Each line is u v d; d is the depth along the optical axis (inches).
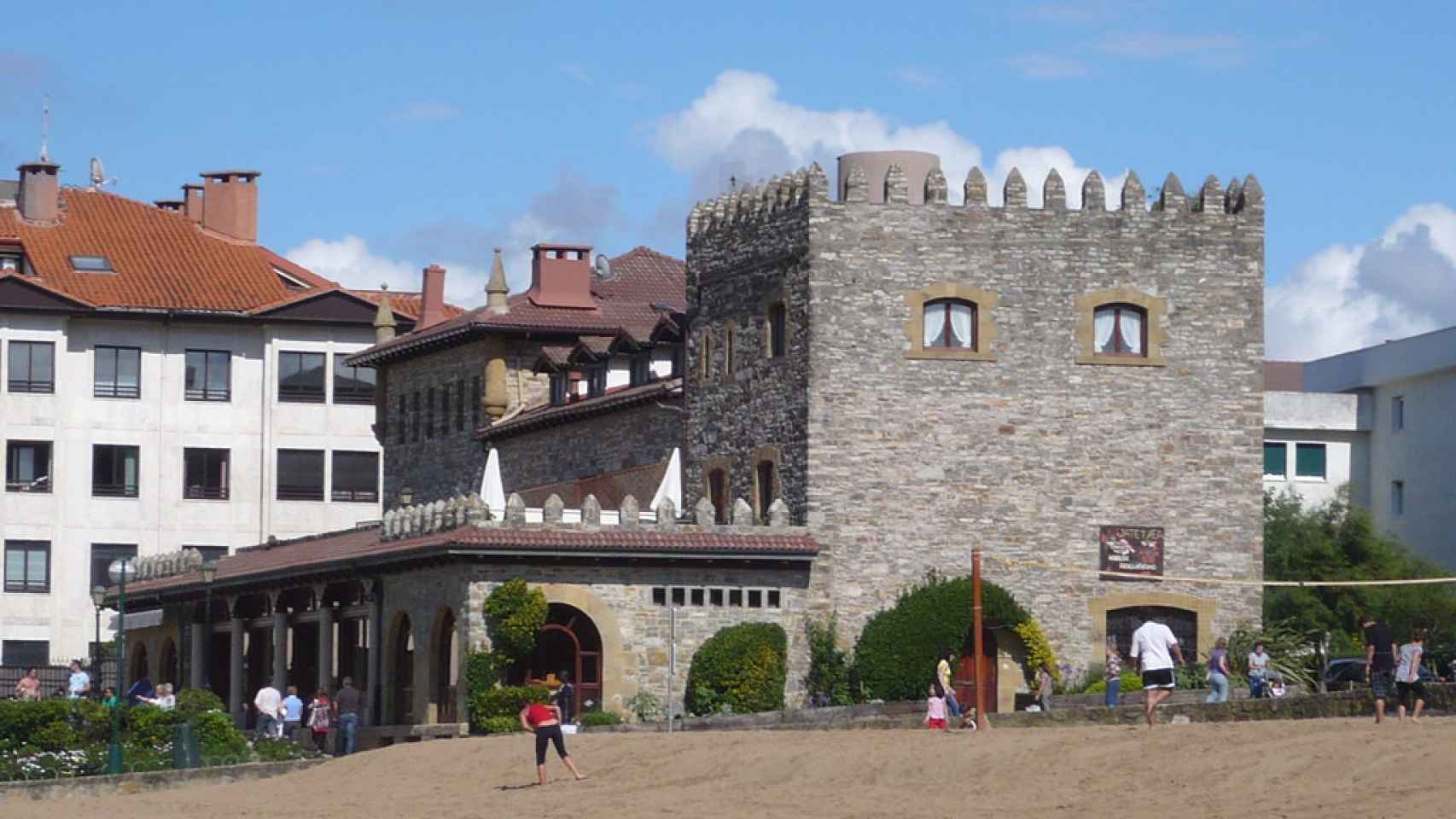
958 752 2032.5
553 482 3560.5
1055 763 1940.2
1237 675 2915.8
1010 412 2955.2
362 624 3324.3
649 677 2856.8
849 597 2908.5
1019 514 2945.4
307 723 3260.3
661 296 3978.8
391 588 3056.1
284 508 4660.4
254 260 4827.8
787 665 2883.9
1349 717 2132.1
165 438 4613.7
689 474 3169.3
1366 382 4365.2
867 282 2940.5
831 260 2935.5
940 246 2955.2
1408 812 1589.6
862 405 2928.2
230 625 3538.4
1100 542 2960.1
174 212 4950.8
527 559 2824.8
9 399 4527.6
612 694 2842.0
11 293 4498.0
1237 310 3009.4
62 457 4549.7
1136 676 2913.4
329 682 3230.8
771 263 3009.4
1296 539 3885.3
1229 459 2994.6
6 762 2632.9
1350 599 3767.2
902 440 2933.1
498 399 3727.9
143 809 2325.3
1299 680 2940.5
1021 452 2950.3
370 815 2122.3
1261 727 1990.7
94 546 4562.0
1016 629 2925.7
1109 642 2955.2
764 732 2379.4
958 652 2906.0
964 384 2945.4
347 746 2908.5
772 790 2014.0
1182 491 2979.8
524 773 2271.2
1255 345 3009.4
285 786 2423.7
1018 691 2935.5
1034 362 2962.6
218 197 4940.9
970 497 2938.0
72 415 4564.5
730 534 2893.7
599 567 2849.4
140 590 3732.8
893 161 3046.3
